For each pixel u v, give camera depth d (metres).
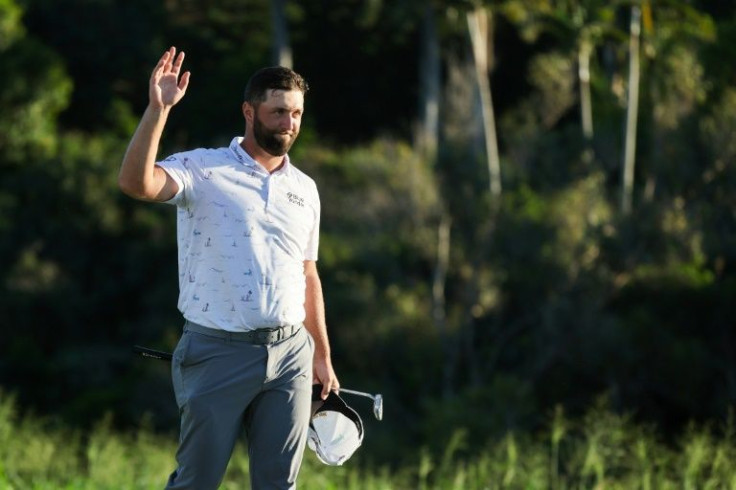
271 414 16.52
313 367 17.61
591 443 29.83
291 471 16.67
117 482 33.38
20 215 136.25
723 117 117.50
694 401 102.88
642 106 134.25
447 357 107.06
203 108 156.88
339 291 109.06
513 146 122.06
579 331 103.69
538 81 127.56
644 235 109.12
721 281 111.50
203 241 16.11
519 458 32.56
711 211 115.44
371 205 114.62
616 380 104.12
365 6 150.75
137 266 134.38
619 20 135.25
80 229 135.62
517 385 87.88
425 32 153.12
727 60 128.38
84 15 158.88
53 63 147.12
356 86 167.88
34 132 143.75
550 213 110.62
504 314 110.50
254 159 16.31
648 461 29.62
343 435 17.78
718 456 28.48
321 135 165.25
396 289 109.56
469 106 122.25
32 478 34.34
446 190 113.12
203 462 16.44
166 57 15.20
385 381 105.50
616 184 129.50
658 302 109.38
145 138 15.12
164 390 109.19
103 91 158.00
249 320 16.11
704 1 146.88
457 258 110.75
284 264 16.31
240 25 166.00
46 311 131.50
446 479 34.53
